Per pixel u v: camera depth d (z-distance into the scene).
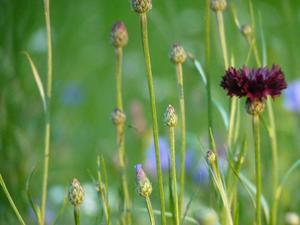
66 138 1.43
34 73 0.87
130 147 1.34
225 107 1.32
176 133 1.20
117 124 0.88
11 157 1.12
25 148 1.14
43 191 0.87
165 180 1.16
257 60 0.91
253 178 1.02
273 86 0.76
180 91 0.83
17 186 1.10
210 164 0.79
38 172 1.20
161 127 1.40
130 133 1.35
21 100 1.16
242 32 0.91
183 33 1.41
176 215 0.79
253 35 0.91
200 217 0.86
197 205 1.08
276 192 0.90
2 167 1.11
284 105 1.27
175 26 1.31
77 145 1.44
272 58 1.10
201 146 0.84
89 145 1.44
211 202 0.87
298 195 1.13
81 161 1.38
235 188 0.85
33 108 1.21
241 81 0.76
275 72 0.76
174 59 0.83
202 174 1.15
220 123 1.31
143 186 0.77
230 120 0.88
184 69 1.33
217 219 0.87
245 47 1.17
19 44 1.17
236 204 0.85
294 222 0.99
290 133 1.27
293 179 1.18
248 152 1.06
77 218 0.77
